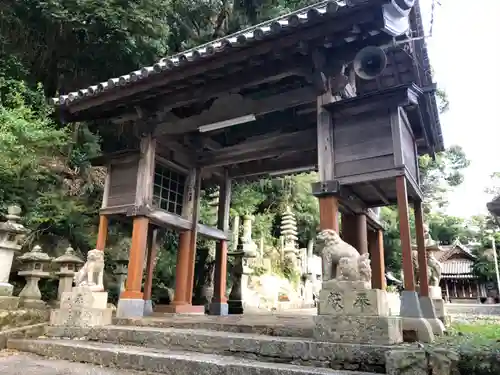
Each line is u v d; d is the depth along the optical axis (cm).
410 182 595
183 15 1484
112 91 725
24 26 1202
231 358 441
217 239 966
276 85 746
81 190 1129
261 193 1986
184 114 852
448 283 3138
